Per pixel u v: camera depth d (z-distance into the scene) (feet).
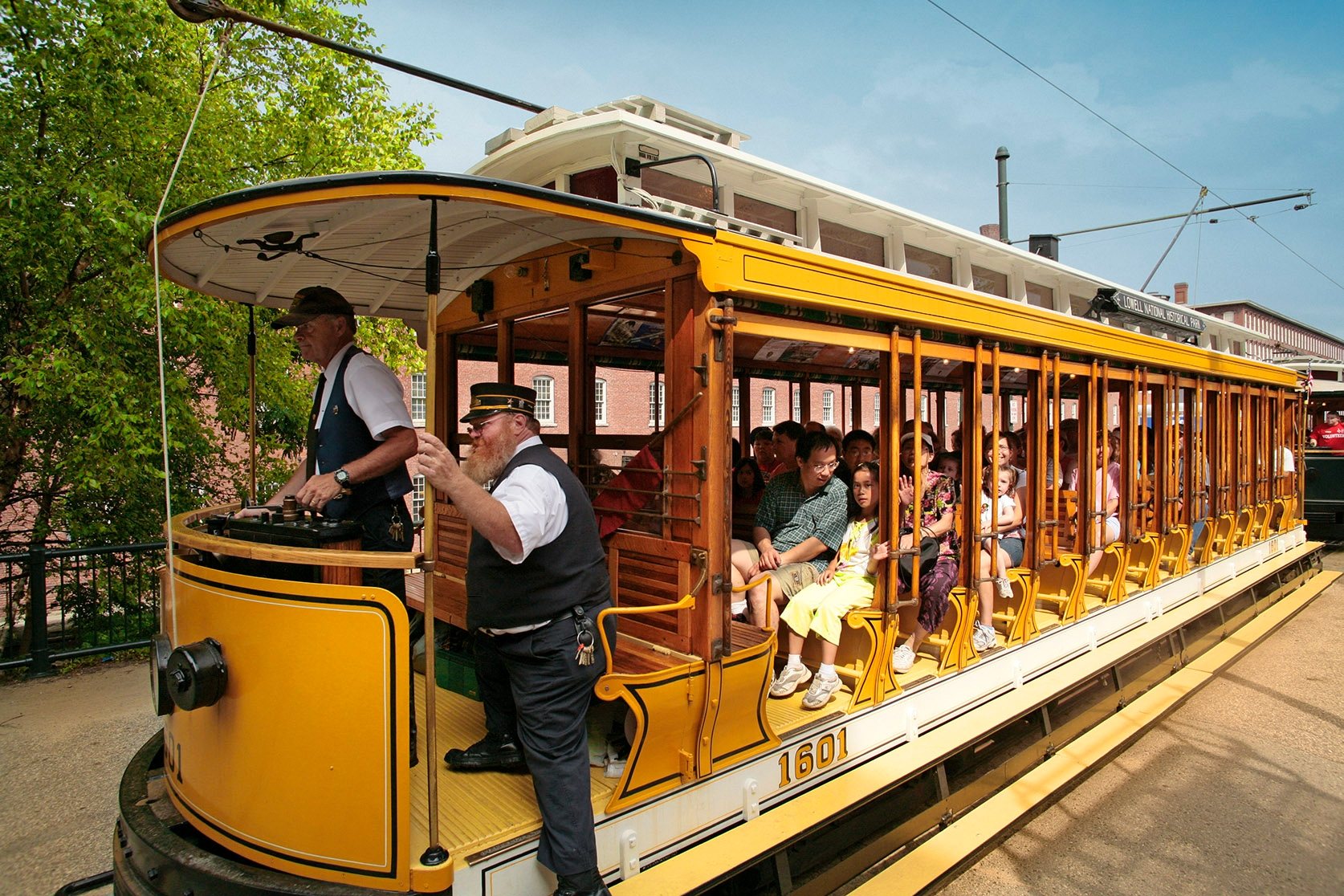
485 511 6.98
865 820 11.37
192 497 27.94
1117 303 19.60
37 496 26.45
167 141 24.98
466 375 15.29
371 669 6.97
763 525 13.44
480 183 7.09
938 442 22.52
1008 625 15.35
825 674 11.16
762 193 12.36
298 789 7.22
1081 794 15.28
